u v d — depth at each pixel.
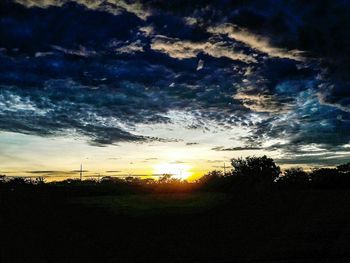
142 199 24.52
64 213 20.20
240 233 17.28
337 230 17.16
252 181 28.83
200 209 21.31
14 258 14.48
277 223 18.20
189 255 14.88
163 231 17.66
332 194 22.17
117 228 18.02
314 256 14.56
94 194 26.30
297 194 22.67
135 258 14.66
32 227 17.95
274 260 14.23
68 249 15.38
